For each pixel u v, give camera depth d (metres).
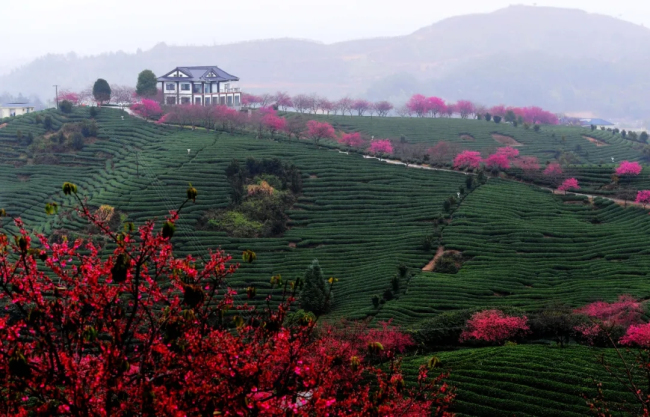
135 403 17.19
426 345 58.66
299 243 90.25
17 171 116.06
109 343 16.95
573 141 177.75
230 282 74.56
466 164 120.88
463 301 70.06
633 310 59.62
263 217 96.12
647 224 91.81
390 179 112.19
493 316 58.34
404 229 93.88
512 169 120.81
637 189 107.56
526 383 46.53
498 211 98.69
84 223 90.75
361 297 74.25
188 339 17.17
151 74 167.75
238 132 140.25
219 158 114.81
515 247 86.88
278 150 122.94
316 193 106.50
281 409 17.38
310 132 138.62
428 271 81.44
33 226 93.31
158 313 22.75
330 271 81.62
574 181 107.38
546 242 88.06
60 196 105.31
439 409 24.69
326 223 97.44
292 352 17.95
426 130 177.38
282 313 18.61
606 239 87.88
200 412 16.44
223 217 94.44
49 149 124.62
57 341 18.17
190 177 106.31
